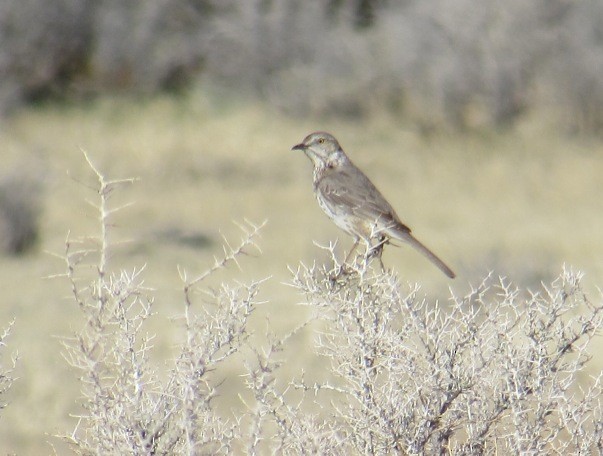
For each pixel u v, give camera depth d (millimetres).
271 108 41469
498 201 32875
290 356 16484
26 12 40938
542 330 8125
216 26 42844
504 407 8164
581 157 37406
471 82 40781
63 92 41031
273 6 43219
